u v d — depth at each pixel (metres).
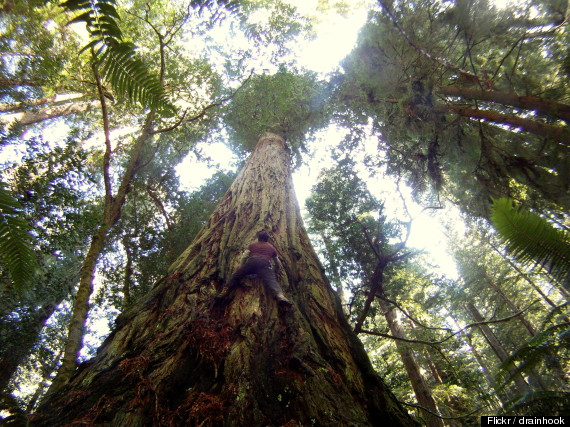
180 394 1.95
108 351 2.32
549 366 3.53
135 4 7.43
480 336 19.00
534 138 6.79
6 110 8.20
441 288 13.25
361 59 7.77
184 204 9.82
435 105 6.83
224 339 2.31
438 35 6.26
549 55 6.01
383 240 9.67
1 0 5.11
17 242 1.33
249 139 11.02
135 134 10.36
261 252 3.38
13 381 11.30
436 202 10.16
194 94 8.94
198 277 3.23
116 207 5.99
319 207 10.39
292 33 8.62
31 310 6.67
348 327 3.23
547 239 1.75
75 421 1.68
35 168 5.16
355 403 2.15
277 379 2.03
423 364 14.75
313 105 9.78
